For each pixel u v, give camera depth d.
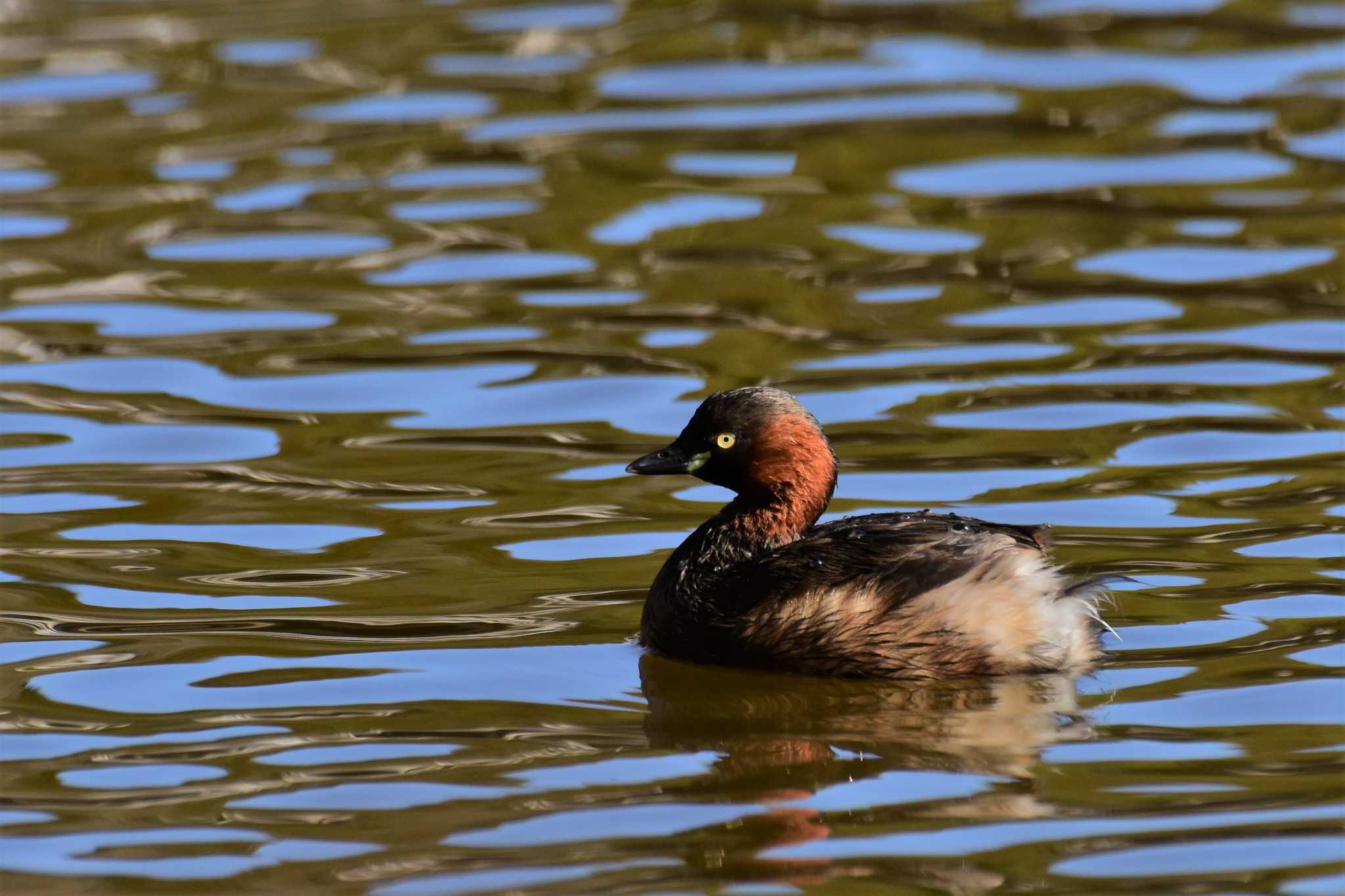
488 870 8.25
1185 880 8.02
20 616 11.37
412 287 18.17
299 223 19.95
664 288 17.97
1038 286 17.81
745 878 8.13
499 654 10.87
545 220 19.89
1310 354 15.89
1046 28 25.81
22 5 28.03
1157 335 16.48
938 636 10.39
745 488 11.47
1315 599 11.16
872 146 21.84
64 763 9.44
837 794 8.97
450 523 12.97
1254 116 22.33
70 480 13.80
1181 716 9.73
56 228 19.88
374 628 11.21
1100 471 13.52
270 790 9.12
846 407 14.98
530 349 16.53
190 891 8.11
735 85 23.97
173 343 16.80
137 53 25.81
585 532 12.78
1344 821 8.49
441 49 25.83
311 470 13.99
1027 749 9.43
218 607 11.51
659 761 9.42
